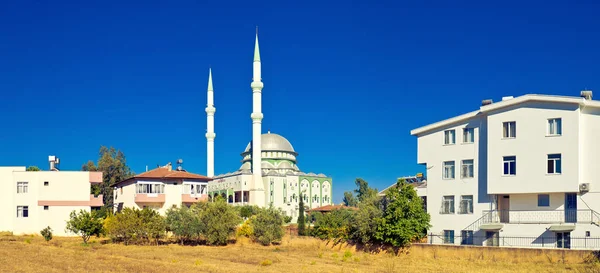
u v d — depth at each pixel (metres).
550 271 47.00
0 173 88.44
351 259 59.03
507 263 53.31
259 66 146.38
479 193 63.28
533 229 58.00
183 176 98.06
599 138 56.03
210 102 159.25
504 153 60.31
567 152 56.28
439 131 67.88
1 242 69.75
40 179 88.94
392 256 62.91
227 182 157.00
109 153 149.00
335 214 93.38
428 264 54.03
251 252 67.12
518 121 59.69
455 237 64.62
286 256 62.56
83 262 47.72
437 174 67.44
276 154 168.38
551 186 56.91
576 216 56.41
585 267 48.38
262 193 145.50
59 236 87.25
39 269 42.06
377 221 65.44
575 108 56.12
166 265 47.88
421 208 65.19
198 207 81.56
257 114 146.12
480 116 63.97
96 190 114.38
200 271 44.09
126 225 73.56
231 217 78.88
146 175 97.06
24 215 88.12
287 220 117.31
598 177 55.78
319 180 168.00
